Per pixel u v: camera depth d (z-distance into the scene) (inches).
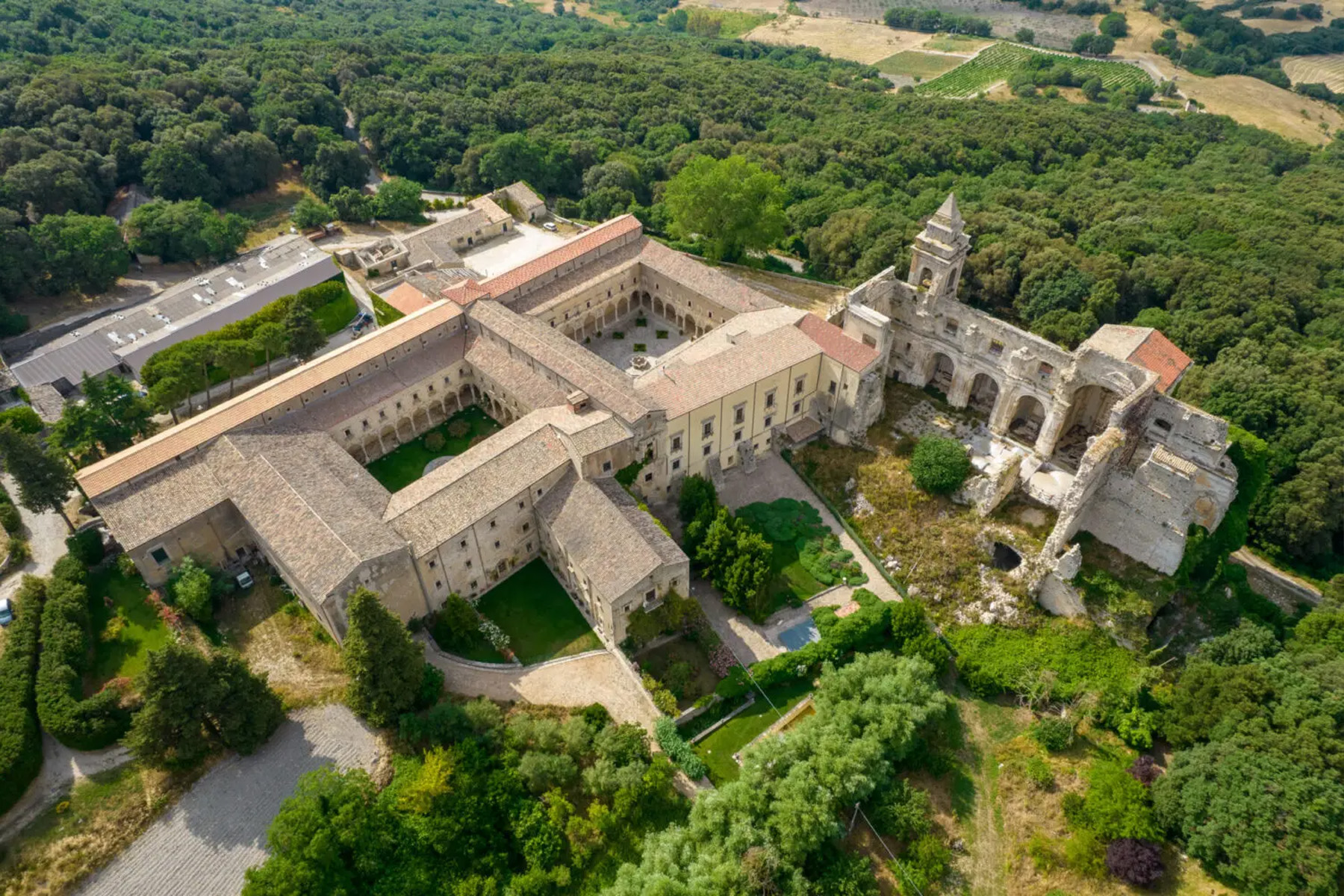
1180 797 3181.6
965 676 3710.6
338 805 2901.1
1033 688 3599.9
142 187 6579.7
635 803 3134.8
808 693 3695.9
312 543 3437.5
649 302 5748.0
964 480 4232.3
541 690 3531.0
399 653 3159.5
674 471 4367.6
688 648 3811.5
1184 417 3777.1
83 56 7716.5
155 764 3014.3
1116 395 4190.5
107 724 3117.6
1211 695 3444.9
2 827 2942.9
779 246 6983.3
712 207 5964.6
